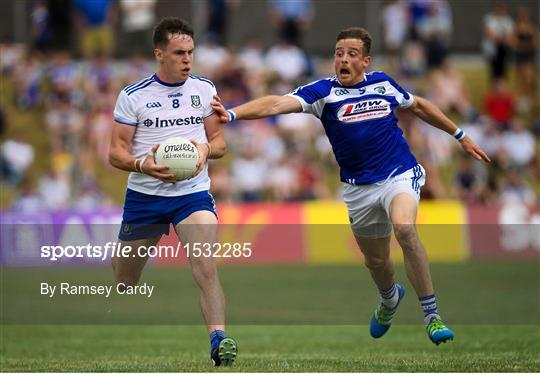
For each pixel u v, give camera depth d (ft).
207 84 96.43
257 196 269.23
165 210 94.94
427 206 260.01
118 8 317.42
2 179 284.41
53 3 313.73
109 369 92.99
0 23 327.26
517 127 292.61
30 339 133.59
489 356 102.89
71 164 280.51
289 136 278.87
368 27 327.88
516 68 315.99
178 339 133.59
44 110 307.17
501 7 313.32
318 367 91.76
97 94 292.61
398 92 102.27
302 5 296.92
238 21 328.49
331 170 286.25
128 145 95.09
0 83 315.78
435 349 114.93
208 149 93.45
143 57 315.99
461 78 318.24
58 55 298.97
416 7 300.40
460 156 283.59
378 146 101.19
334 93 101.14
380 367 91.81
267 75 294.25
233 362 95.30
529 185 290.56
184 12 321.93
